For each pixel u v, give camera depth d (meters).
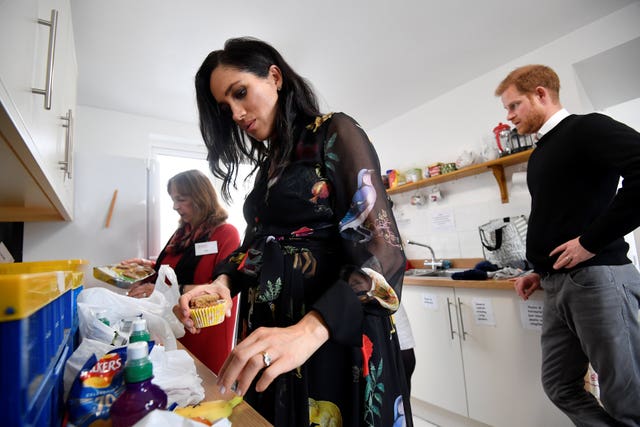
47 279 0.34
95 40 1.83
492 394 1.67
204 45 1.92
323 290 0.63
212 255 1.71
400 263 0.54
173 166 3.07
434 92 2.72
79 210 1.88
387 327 0.65
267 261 0.67
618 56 1.95
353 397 0.57
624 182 0.98
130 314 0.84
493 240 2.12
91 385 0.47
